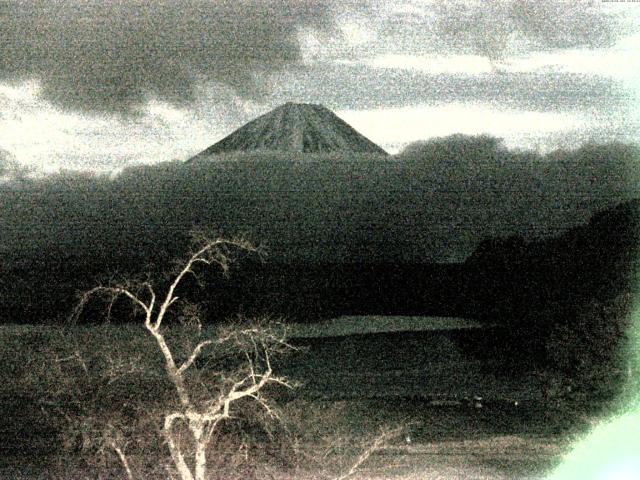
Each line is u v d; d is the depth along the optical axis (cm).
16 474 2228
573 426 3020
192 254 1866
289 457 2325
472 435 2944
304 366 4784
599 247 5509
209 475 2169
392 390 3981
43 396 2389
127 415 2123
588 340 3425
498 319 7194
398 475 2344
